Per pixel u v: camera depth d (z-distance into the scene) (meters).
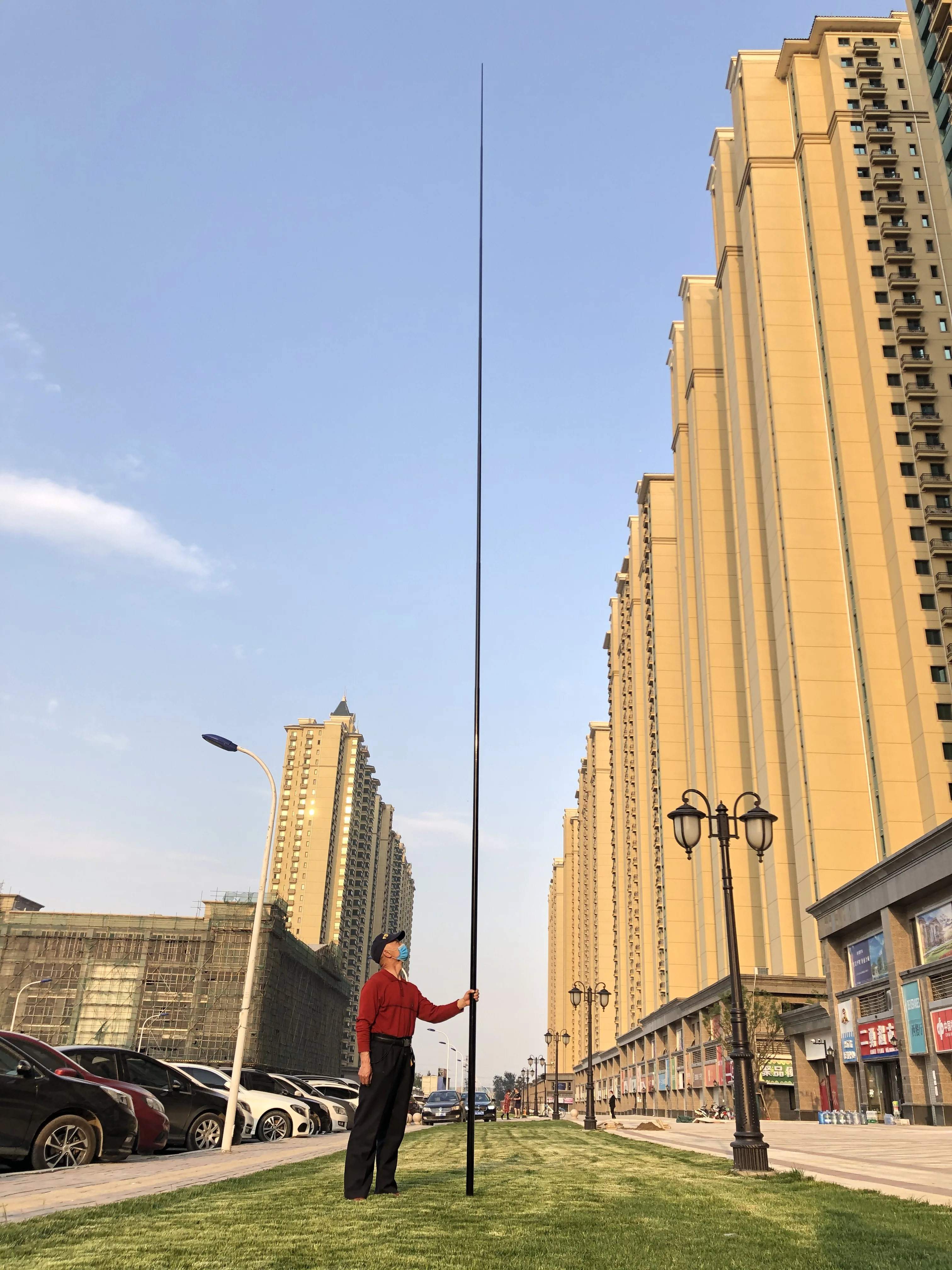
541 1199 7.95
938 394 64.56
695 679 89.94
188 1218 6.52
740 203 81.06
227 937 106.50
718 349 94.44
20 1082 11.55
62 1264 4.92
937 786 56.97
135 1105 13.63
